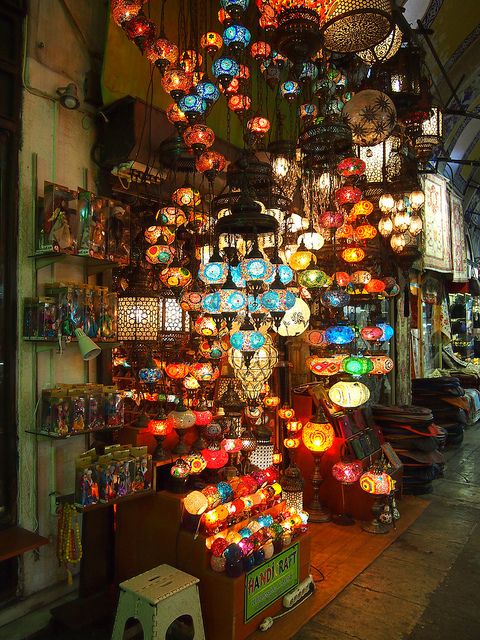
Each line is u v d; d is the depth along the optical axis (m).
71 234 3.07
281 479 4.29
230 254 3.17
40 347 3.17
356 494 4.95
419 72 5.39
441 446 6.82
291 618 3.20
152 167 3.68
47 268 3.27
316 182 4.69
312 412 5.18
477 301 15.09
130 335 3.34
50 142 3.28
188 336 3.72
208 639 2.94
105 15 3.62
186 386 3.72
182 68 3.10
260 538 3.12
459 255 10.52
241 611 2.92
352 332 4.26
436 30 7.93
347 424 5.19
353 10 3.05
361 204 4.68
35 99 3.20
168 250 3.30
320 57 4.12
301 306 3.64
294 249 4.01
